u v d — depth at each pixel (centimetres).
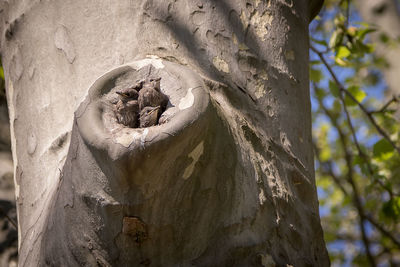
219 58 201
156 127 174
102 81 183
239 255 181
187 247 179
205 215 179
